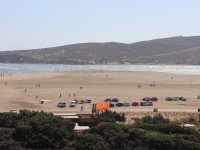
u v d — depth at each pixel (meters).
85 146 108.44
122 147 110.94
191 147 109.06
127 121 194.50
